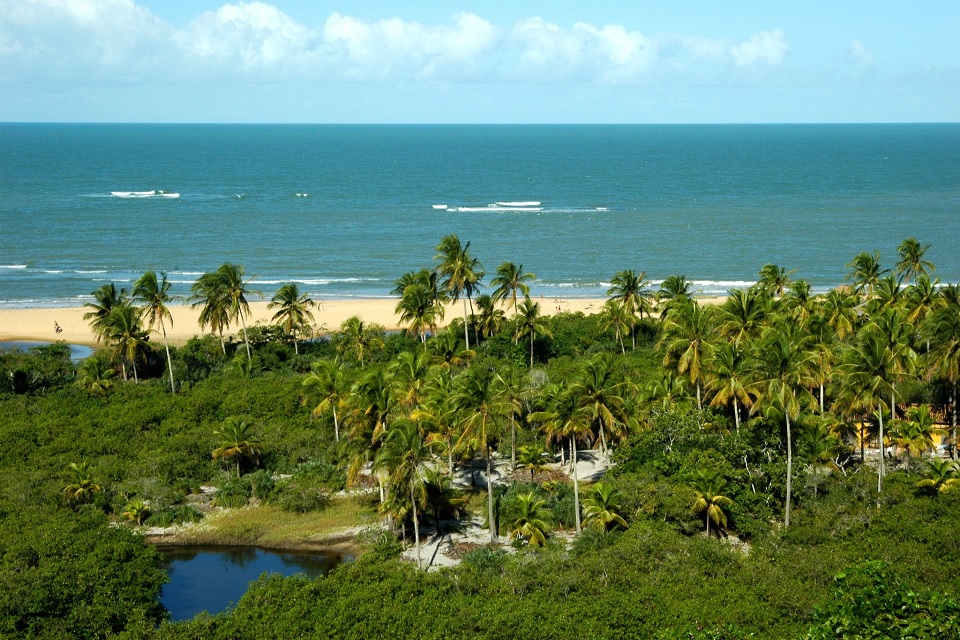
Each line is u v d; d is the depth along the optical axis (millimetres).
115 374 87312
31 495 57219
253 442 66125
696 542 47469
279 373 87812
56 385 84438
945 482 54219
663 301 106875
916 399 70250
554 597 43094
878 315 76938
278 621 41094
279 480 64375
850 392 57938
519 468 66938
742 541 53250
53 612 42375
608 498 52500
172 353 93000
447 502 57938
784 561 45750
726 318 68938
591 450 71312
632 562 46344
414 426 52375
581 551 49719
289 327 97625
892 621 32844
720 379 60438
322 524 58812
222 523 59219
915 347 73125
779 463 55812
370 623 40469
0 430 69250
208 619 42125
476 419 54844
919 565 44156
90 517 52969
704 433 59281
